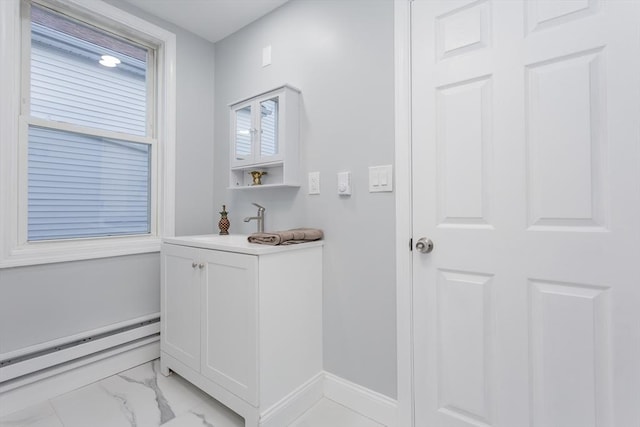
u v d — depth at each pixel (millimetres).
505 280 1177
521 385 1144
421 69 1362
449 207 1298
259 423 1317
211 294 1529
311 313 1604
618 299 985
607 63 999
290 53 1863
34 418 1451
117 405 1556
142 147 2129
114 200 1991
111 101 1985
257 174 1919
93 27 1896
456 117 1277
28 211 1652
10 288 1541
